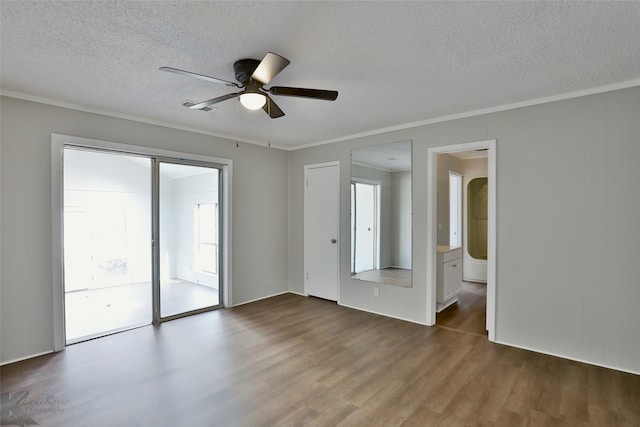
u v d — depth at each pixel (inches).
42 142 116.8
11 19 69.5
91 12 67.3
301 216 202.8
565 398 90.1
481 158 238.2
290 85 106.3
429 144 146.6
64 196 133.3
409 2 64.2
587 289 111.7
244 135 175.2
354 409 85.0
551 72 96.9
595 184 110.0
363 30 74.5
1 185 109.2
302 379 100.0
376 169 165.0
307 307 176.2
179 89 110.3
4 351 109.7
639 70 95.4
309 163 197.3
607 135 107.7
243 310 170.7
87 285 144.0
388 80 102.6
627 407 85.9
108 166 144.4
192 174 163.9
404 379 100.2
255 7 66.1
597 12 67.2
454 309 173.2
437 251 168.9
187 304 163.5
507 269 126.6
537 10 66.7
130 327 143.3
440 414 83.0
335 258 185.9
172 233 156.6
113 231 147.0
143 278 151.2
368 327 145.7
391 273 160.6
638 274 103.7
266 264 196.1
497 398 90.1
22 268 113.1
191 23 71.7
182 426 78.1
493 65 92.4
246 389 94.3
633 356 104.5
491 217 129.6
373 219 167.0
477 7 65.8
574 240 113.8
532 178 121.3
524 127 122.6
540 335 120.3
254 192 189.0
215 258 174.9
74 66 92.8
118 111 132.9
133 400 88.5
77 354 116.8
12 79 101.3
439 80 102.7
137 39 78.5
